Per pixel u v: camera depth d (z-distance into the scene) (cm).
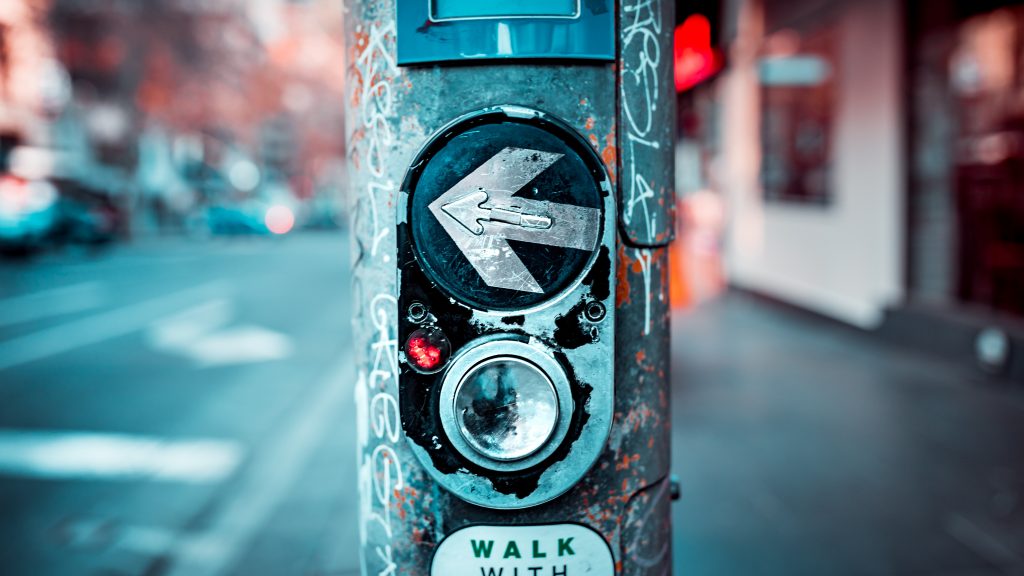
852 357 825
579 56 128
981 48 733
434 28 128
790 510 445
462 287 125
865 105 906
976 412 617
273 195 4931
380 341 134
